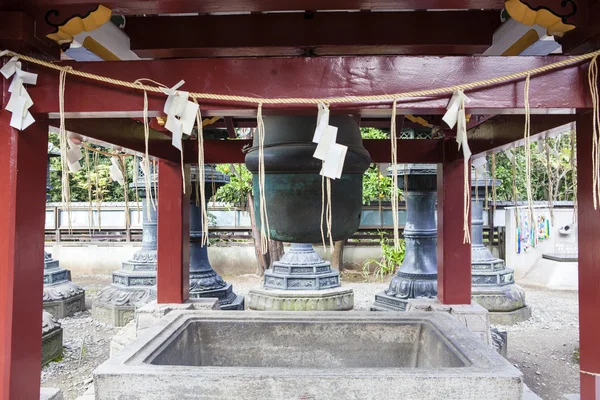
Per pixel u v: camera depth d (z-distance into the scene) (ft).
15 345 6.47
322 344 11.17
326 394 7.07
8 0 6.27
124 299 23.44
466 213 6.46
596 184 6.81
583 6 6.24
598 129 6.53
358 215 8.97
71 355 18.67
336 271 25.76
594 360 6.96
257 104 6.79
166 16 8.74
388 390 7.05
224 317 11.40
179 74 6.80
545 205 35.22
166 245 14.66
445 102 6.66
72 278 36.58
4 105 6.59
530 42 8.96
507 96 6.59
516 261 36.52
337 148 6.41
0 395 6.32
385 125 15.99
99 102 6.76
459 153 13.24
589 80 6.42
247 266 38.06
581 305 7.23
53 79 6.75
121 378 7.18
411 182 21.84
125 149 10.89
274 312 11.76
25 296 6.70
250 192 34.96
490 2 6.37
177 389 7.16
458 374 7.15
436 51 9.04
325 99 6.49
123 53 9.43
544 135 9.09
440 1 6.35
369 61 6.73
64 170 6.66
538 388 15.30
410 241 22.90
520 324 23.27
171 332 9.96
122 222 39.75
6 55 6.46
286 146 8.28
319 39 8.63
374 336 11.12
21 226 6.63
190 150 14.88
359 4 6.45
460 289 14.69
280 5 6.46
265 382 7.12
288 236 8.62
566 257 33.19
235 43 8.70
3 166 6.53
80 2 6.34
